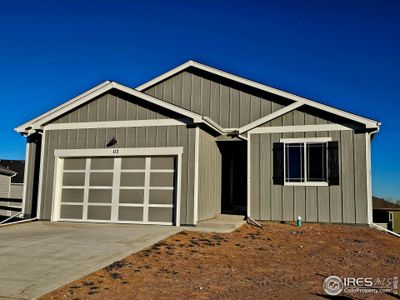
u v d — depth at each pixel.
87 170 13.51
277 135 13.74
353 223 12.75
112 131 13.31
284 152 13.59
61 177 13.73
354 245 10.45
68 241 9.56
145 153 12.87
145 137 12.95
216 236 10.80
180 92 16.05
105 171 13.32
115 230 11.31
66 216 13.46
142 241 9.55
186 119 12.65
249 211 13.62
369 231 12.16
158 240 9.75
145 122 13.02
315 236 11.37
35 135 14.90
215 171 14.48
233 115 15.30
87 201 13.34
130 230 11.30
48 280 6.52
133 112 13.20
